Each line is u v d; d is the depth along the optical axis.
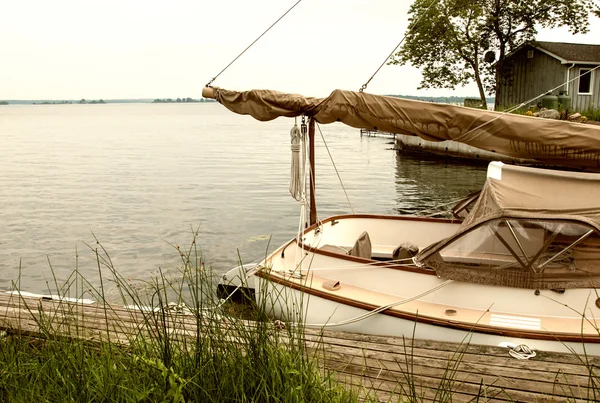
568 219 4.99
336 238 7.37
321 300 5.55
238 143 52.34
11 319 4.67
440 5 31.28
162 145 49.19
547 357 4.28
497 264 5.20
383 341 4.58
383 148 41.84
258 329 3.37
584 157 5.46
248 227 14.49
